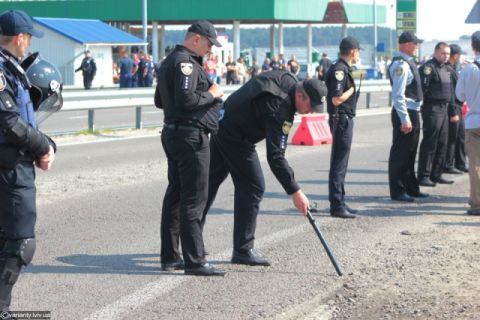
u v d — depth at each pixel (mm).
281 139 8477
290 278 8555
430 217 11938
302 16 67312
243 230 9086
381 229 11023
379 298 7867
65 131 24031
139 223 11312
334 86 11672
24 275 8602
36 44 54438
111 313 7379
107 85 54469
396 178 13328
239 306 7598
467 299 7789
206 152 8438
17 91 6363
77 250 9711
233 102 8828
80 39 53406
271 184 14969
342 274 8672
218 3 63719
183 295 7945
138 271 8812
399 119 13062
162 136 8523
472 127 11938
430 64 14430
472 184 12055
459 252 9609
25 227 6531
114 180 15117
